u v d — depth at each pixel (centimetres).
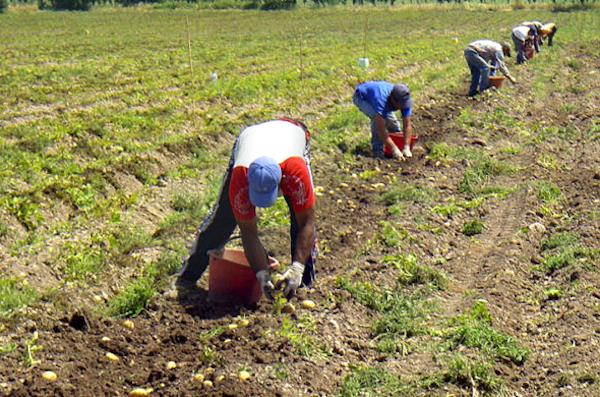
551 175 1282
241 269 772
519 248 933
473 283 848
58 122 1527
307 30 4612
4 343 695
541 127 1636
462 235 1001
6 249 918
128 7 7469
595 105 1914
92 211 1059
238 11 6794
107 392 624
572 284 815
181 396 607
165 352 693
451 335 715
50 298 786
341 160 1355
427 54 2977
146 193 1154
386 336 719
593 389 611
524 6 6550
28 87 2031
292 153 713
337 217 1056
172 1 7700
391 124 1386
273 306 754
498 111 1778
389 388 627
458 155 1370
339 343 705
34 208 1012
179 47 3444
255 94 1931
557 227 1014
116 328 739
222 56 2909
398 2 7325
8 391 618
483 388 629
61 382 635
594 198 1127
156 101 1841
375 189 1193
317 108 1855
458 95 2056
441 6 6712
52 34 4397
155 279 842
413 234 968
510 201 1116
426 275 844
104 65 2581
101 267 859
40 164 1220
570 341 700
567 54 2916
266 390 617
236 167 705
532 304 793
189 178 1243
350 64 2541
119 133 1459
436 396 614
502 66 1997
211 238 802
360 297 783
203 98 1814
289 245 948
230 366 651
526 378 652
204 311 775
